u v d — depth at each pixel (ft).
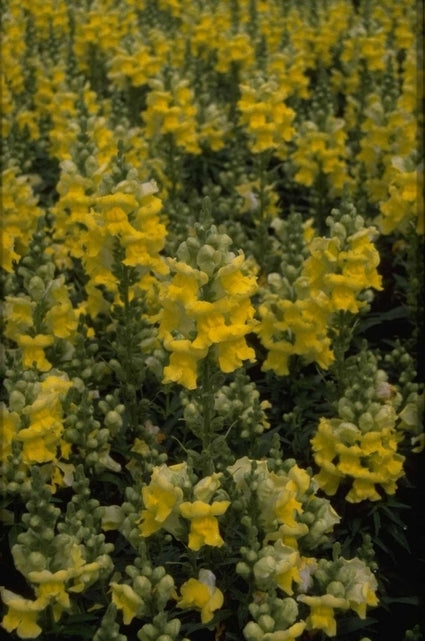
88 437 2.68
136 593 2.28
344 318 2.95
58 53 5.65
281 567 2.28
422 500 2.92
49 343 2.84
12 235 3.30
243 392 2.82
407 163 3.39
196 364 2.43
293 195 4.68
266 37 6.42
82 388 2.80
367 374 2.70
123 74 5.03
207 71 6.09
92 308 3.18
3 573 2.57
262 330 3.06
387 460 2.69
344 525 2.77
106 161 3.48
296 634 2.20
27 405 2.52
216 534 2.30
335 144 4.05
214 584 2.34
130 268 2.85
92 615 2.35
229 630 2.42
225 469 2.54
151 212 2.81
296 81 5.19
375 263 2.86
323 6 7.34
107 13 6.23
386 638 2.66
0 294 3.32
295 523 2.37
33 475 2.29
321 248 2.88
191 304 2.35
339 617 2.46
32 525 2.27
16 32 5.97
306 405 3.09
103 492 2.79
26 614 2.27
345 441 2.68
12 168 3.53
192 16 6.95
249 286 2.39
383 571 2.77
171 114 4.02
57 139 4.38
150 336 2.93
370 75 5.27
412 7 6.77
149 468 2.65
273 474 2.40
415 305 3.50
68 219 3.24
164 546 2.54
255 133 3.84
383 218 3.71
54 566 2.28
